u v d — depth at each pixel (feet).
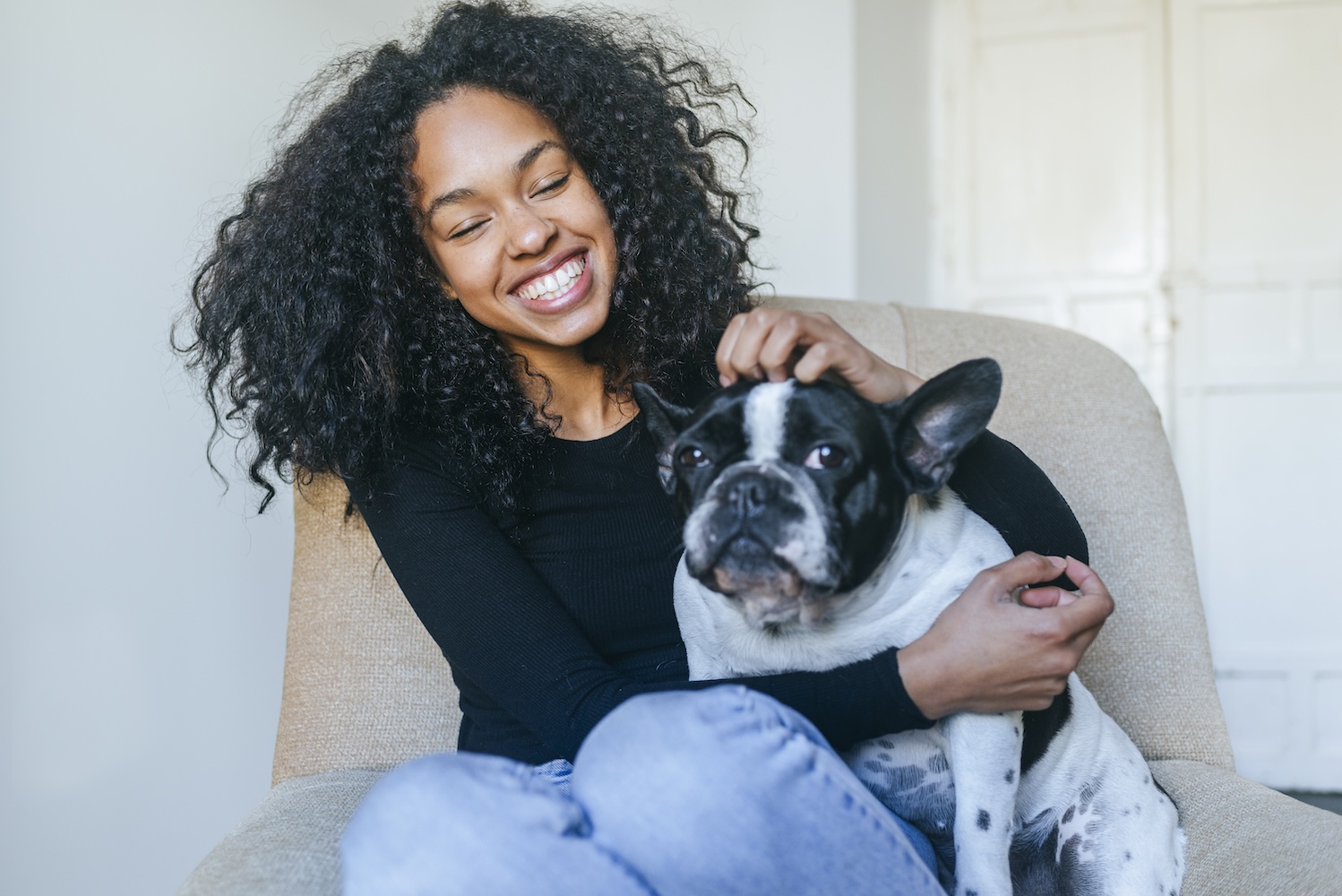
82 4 7.60
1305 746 13.39
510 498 4.90
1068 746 4.51
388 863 3.05
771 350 4.17
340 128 5.19
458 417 4.96
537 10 5.96
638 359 5.44
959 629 3.90
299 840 4.31
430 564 4.73
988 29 14.90
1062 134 14.69
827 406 4.09
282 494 8.63
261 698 8.56
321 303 5.03
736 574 3.89
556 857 3.07
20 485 7.11
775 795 3.12
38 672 7.13
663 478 4.66
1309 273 13.64
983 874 3.93
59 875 7.23
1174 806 4.68
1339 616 13.44
